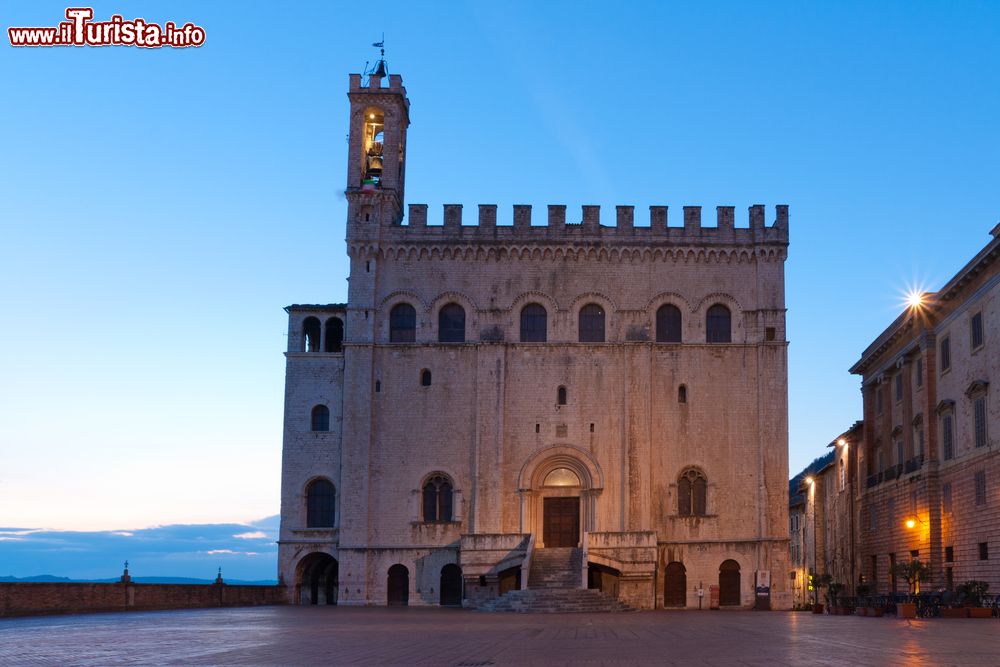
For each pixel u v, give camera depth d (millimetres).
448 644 31906
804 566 115688
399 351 80750
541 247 81000
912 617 53156
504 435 79062
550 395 79438
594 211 81500
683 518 77625
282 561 80438
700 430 78688
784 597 76000
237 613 60406
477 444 78750
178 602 67188
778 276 80250
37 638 35531
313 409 82125
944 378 67625
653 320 80125
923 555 68562
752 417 78812
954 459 64812
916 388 73188
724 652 27719
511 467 78750
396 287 81625
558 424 79000
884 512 79062
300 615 57469
